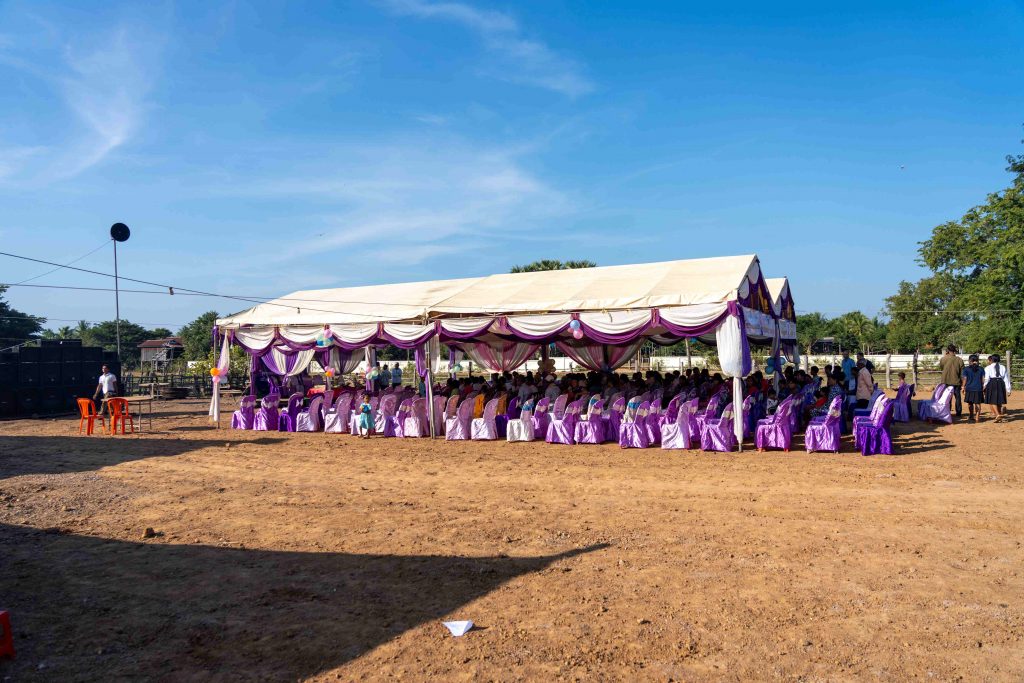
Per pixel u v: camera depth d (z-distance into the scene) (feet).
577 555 20.21
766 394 49.85
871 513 24.12
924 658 13.08
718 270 45.93
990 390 50.80
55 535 23.80
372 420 50.24
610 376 50.06
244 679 12.94
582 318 44.88
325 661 13.66
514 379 56.44
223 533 23.61
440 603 16.69
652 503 26.71
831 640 14.01
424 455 40.65
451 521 24.61
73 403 73.36
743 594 16.71
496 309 48.06
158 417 68.90
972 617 14.99
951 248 99.14
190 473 35.47
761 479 30.68
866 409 43.37
